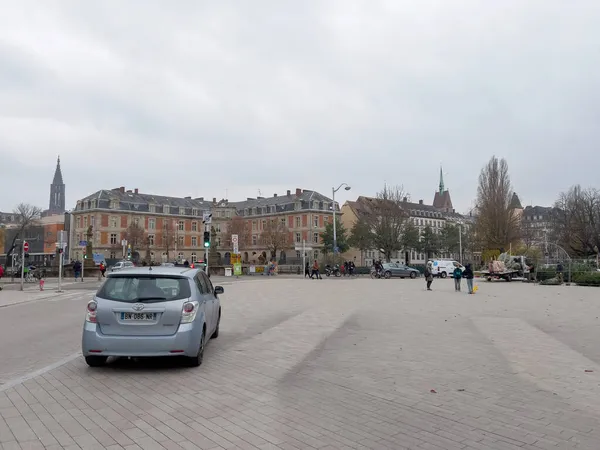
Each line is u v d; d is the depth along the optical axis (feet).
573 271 114.52
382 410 18.01
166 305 24.09
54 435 15.38
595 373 23.75
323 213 298.76
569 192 231.71
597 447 14.48
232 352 29.30
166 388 21.07
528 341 33.01
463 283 118.32
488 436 15.38
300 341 33.27
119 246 271.28
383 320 44.80
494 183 184.34
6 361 26.68
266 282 122.62
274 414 17.54
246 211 332.19
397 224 216.33
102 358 24.61
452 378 22.81
